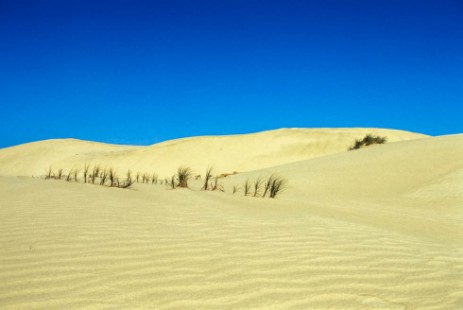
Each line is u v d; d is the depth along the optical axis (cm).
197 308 351
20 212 651
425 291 404
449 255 540
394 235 654
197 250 500
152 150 5138
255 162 4669
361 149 2427
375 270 460
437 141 2114
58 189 916
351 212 951
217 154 4888
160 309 347
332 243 563
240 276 424
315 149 4819
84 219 621
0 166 5850
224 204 866
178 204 808
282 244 543
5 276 404
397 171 1719
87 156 5631
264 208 864
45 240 512
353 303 371
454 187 1380
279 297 378
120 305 352
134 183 1411
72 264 439
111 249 490
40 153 6150
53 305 349
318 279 425
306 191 1564
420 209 1151
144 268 437
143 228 588
